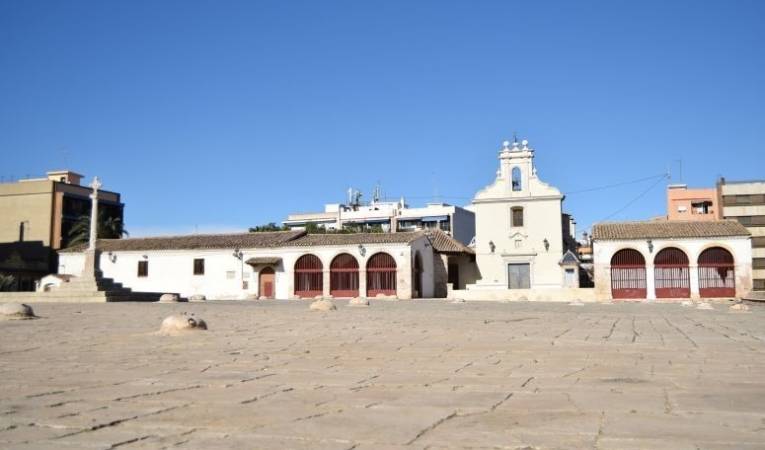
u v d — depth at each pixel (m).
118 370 8.81
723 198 68.06
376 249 58.47
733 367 9.18
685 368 9.05
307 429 5.26
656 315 25.81
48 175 86.56
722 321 21.70
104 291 37.78
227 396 6.80
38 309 26.69
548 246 62.09
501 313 25.50
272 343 12.52
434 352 11.09
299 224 102.88
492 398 6.68
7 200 79.94
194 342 12.70
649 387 7.38
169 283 62.62
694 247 53.16
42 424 5.45
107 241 66.50
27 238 78.75
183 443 4.81
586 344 12.56
